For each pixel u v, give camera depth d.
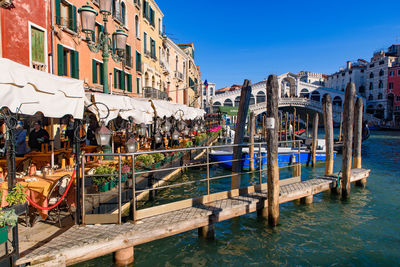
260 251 6.34
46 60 11.70
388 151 25.95
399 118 63.72
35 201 4.97
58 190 5.38
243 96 8.93
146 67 22.97
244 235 7.06
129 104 7.82
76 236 4.71
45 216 4.85
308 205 9.14
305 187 8.74
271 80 6.91
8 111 4.12
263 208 7.66
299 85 69.56
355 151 12.43
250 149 14.74
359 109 12.15
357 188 11.65
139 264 5.68
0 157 6.55
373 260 6.07
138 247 6.38
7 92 3.99
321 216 8.44
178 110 12.67
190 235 7.01
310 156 17.44
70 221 5.28
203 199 6.91
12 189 4.20
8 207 3.92
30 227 4.98
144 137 14.40
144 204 8.52
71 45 13.42
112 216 5.33
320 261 6.00
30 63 10.77
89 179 6.96
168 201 9.59
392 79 65.88
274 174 7.05
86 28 7.62
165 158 11.01
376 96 70.81
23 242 4.43
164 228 5.34
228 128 34.91
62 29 12.66
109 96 7.18
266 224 7.59
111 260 5.41
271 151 7.03
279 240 6.84
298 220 8.11
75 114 5.17
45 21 11.66
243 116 8.88
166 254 6.09
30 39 10.80
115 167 7.17
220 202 7.00
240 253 6.23
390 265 5.88
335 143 22.06
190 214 6.05
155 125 12.14
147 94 22.41
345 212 8.79
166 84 29.56
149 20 23.45
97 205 5.73
